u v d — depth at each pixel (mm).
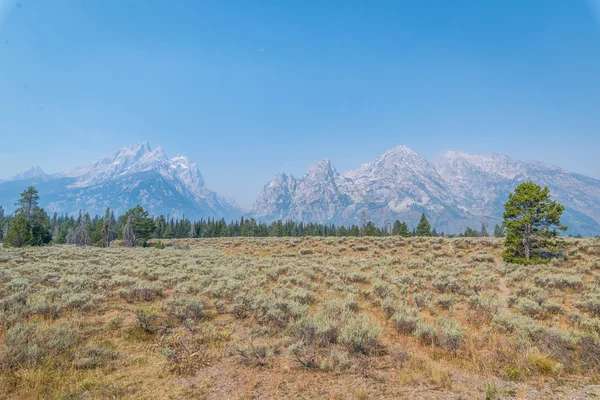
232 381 6504
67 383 6168
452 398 5645
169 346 8062
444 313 12297
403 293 15375
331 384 6285
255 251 42875
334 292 15320
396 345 8695
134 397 5828
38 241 60406
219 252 38000
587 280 18156
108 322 9992
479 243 33656
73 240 91250
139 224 66062
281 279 17781
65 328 8438
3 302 10180
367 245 39750
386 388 6082
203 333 9430
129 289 13711
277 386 6234
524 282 17453
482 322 10875
